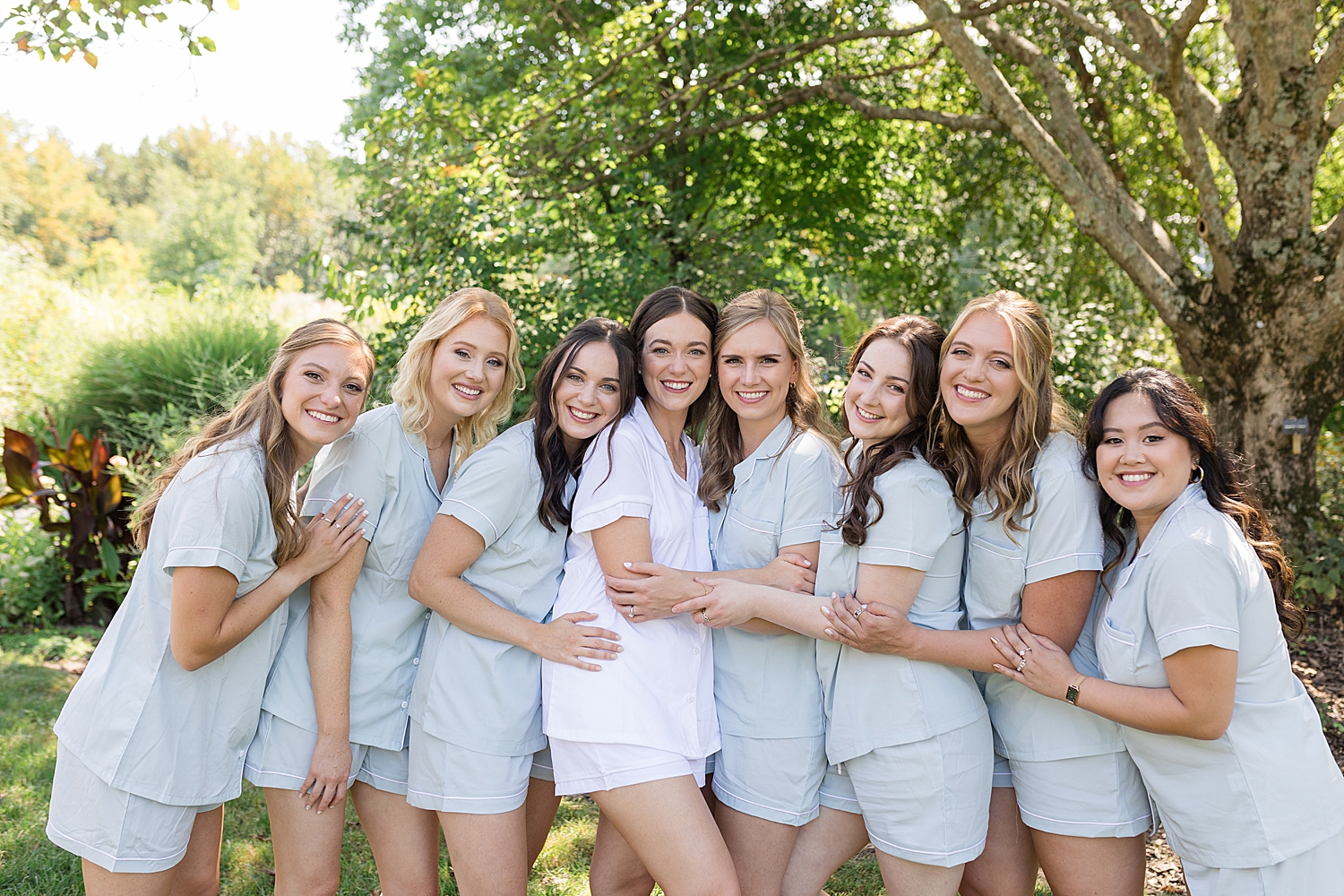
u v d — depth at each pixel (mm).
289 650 2312
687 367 2387
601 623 2248
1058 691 2055
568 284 6309
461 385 2342
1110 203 6977
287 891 2262
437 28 10375
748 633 2387
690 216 7934
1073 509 2084
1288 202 6215
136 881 2061
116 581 6652
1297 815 1922
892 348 2252
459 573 2264
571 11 8242
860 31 7633
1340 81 7637
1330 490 7449
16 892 3039
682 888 2098
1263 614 1959
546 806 2541
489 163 6145
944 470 2230
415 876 2387
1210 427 2023
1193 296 6688
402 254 5992
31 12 4129
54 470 6832
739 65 7680
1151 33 6559
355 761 2311
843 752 2260
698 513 2449
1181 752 1990
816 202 8766
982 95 6715
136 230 42344
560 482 2350
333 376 2156
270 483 2139
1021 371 2072
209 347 9102
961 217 9570
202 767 2129
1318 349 6312
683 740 2211
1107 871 2137
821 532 2342
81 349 9492
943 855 2145
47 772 3926
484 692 2242
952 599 2271
